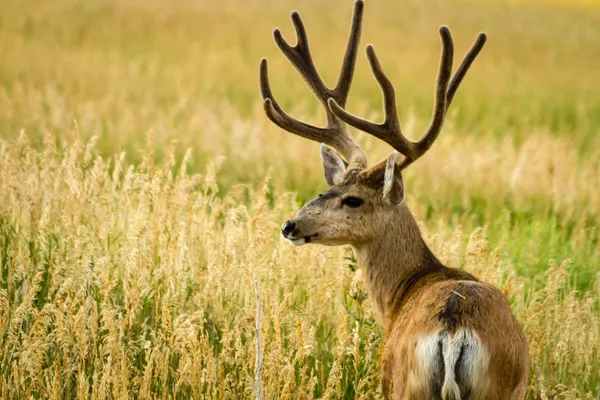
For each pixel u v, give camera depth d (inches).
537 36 2785.4
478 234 807.7
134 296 571.5
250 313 589.6
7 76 1578.5
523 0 3956.7
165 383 544.4
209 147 1152.2
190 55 2076.8
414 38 2516.0
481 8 3462.1
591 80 2164.1
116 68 1753.2
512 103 1798.7
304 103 1429.6
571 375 605.0
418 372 444.5
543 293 687.1
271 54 2185.0
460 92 1860.2
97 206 681.0
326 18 2876.5
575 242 834.2
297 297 649.0
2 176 713.0
